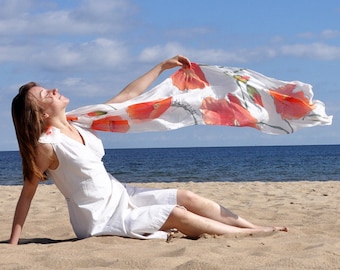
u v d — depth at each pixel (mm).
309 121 4828
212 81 4879
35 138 4059
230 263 3117
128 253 3494
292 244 3725
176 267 2984
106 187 4227
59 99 4203
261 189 10875
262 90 4848
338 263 3109
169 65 4859
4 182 20500
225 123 4785
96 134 4566
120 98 4703
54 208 7289
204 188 11344
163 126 4730
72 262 3244
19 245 3930
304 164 34719
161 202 4379
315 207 7078
